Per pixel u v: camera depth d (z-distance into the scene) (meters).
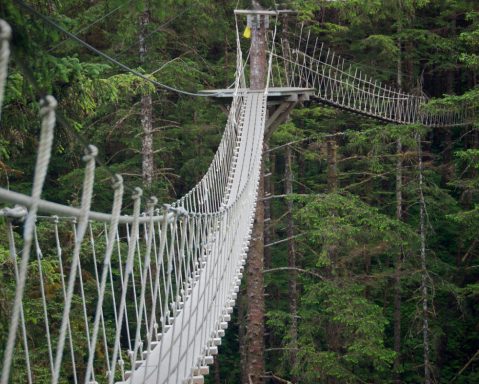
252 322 19.50
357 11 23.95
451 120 25.89
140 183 19.94
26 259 2.82
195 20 21.09
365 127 26.59
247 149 16.45
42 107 2.71
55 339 11.12
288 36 26.50
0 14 4.62
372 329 19.58
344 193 22.78
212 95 18.39
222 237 9.27
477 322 24.59
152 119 20.64
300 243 24.09
